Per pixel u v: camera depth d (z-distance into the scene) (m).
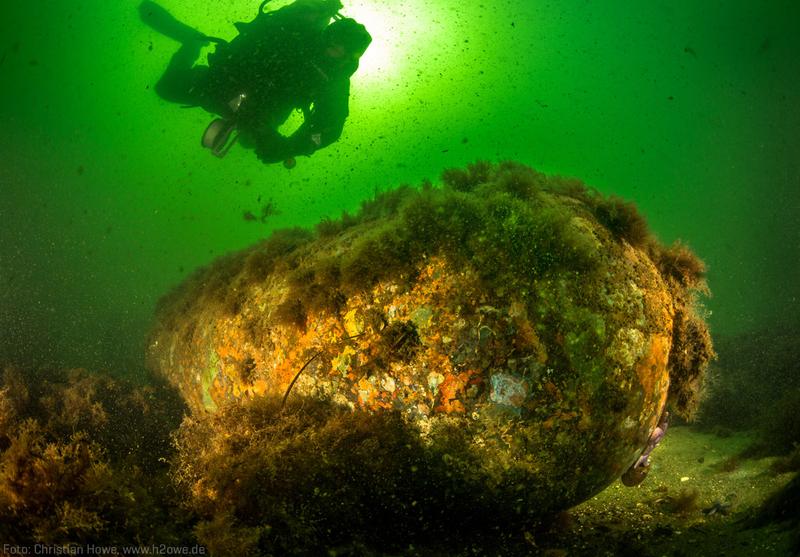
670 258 2.52
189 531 2.12
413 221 2.22
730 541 2.11
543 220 2.12
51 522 1.97
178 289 4.21
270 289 2.72
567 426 2.08
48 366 4.24
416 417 2.11
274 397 2.43
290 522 2.04
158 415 3.43
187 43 5.40
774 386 4.70
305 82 4.80
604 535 2.38
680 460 3.49
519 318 2.05
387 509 2.15
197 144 13.12
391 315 2.17
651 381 2.22
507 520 2.28
